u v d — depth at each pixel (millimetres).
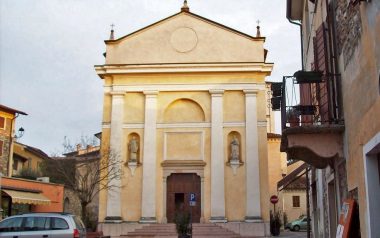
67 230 17500
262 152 31719
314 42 12156
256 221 30625
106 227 31094
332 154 9617
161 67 32875
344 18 8781
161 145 32469
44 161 45125
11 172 39094
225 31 33656
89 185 35188
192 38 33688
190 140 32438
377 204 7348
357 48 7824
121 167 32062
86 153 43000
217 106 32469
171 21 34000
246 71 32594
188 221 28031
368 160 7508
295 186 53125
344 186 9656
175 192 31969
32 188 33594
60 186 36438
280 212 47969
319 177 15258
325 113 10438
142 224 31016
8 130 38938
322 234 14445
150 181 31656
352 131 8539
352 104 8453
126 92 33094
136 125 32688
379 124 6648
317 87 11062
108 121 32781
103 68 33156
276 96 13797
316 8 12734
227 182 31594
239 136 32219
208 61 33219
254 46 33344
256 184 31234
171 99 32969
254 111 32219
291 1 18281
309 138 9719
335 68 9758
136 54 33625
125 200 31688
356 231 8258
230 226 30781
